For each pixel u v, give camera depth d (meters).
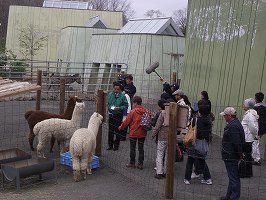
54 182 8.94
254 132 9.06
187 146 8.75
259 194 8.35
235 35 13.88
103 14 40.69
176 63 23.47
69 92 21.55
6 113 16.94
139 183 8.88
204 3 16.84
